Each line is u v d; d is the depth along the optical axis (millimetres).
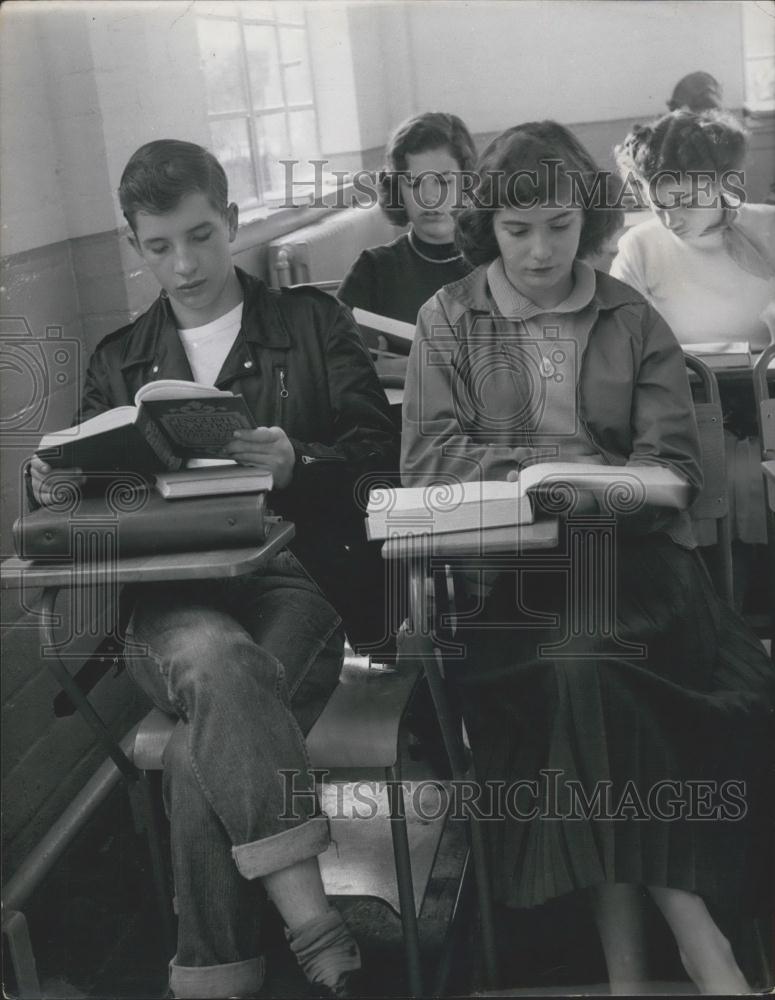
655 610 1904
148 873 2271
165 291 2168
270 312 2145
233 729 1712
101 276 2514
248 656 1770
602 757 1777
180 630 1816
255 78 3311
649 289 2592
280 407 2131
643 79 2803
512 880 1815
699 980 1791
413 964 1888
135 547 1762
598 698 1790
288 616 1953
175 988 1749
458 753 1907
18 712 2225
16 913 2072
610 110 2840
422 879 2230
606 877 1753
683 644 1915
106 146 2443
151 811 1927
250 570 1704
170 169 2002
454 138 2684
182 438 1826
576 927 2086
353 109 3322
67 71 2408
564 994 1896
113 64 2488
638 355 2031
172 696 1776
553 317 2039
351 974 1720
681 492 1880
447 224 2719
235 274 2164
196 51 2891
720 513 2205
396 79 3174
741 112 2695
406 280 2777
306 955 1702
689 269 2566
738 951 1879
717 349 2441
